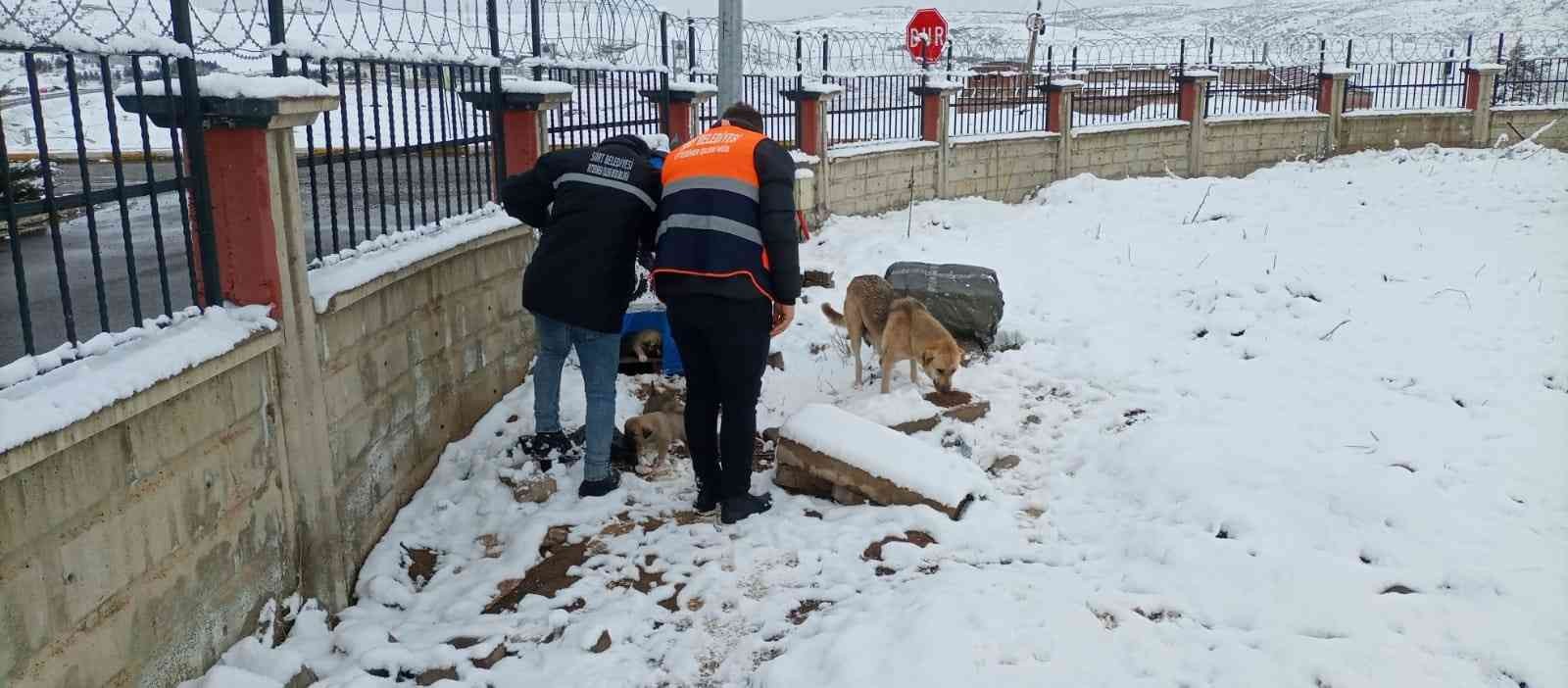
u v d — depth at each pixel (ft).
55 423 7.65
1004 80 51.03
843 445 14.89
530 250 20.11
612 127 23.66
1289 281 25.59
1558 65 70.03
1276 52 63.67
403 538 14.16
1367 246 30.25
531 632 11.73
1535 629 10.36
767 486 15.70
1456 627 10.47
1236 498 13.91
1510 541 12.34
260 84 10.30
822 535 13.66
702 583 12.50
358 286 12.75
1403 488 13.82
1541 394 17.46
